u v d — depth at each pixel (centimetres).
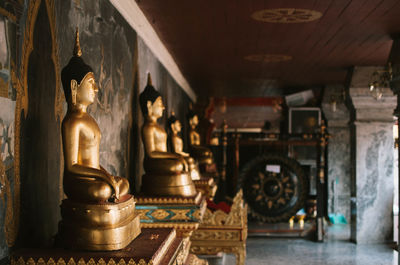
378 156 749
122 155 374
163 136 375
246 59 680
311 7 433
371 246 743
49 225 238
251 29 512
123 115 377
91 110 294
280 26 500
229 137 861
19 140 202
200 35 536
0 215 186
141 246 213
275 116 1294
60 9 247
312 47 600
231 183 916
